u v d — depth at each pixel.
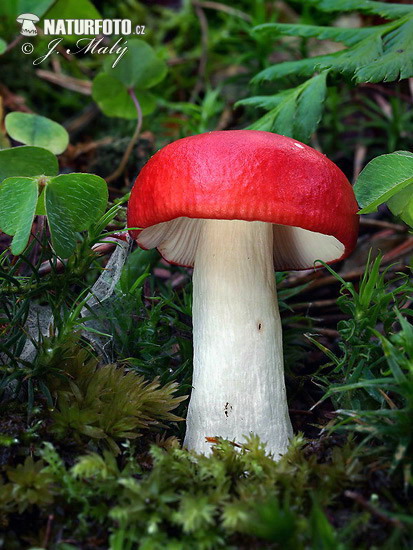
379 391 0.15
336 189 0.15
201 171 0.14
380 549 0.11
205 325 0.16
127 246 0.20
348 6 0.22
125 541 0.12
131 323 0.18
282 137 0.15
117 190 0.25
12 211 0.16
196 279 0.17
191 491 0.13
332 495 0.13
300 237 0.19
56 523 0.13
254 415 0.16
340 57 0.20
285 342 0.19
